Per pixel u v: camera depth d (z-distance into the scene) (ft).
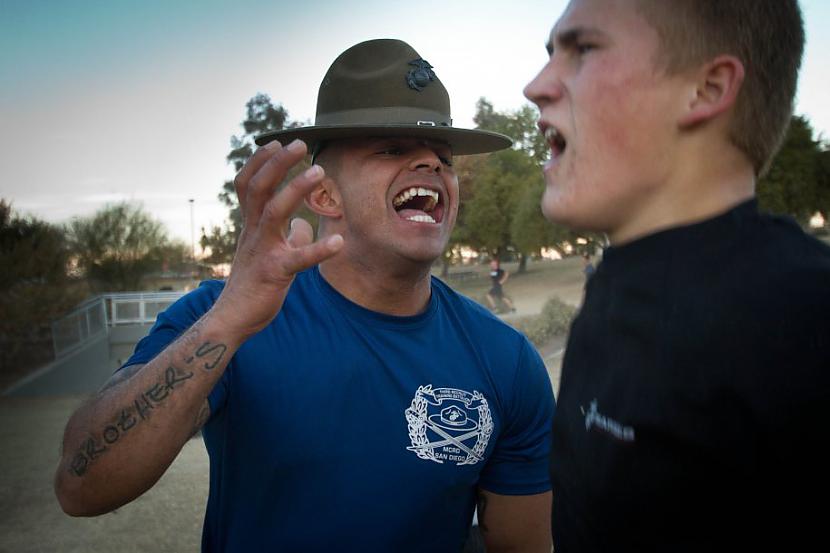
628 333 2.45
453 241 127.65
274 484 5.17
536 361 6.44
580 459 2.60
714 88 2.40
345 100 5.84
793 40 2.47
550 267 128.88
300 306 5.72
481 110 152.66
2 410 39.34
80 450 4.21
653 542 2.31
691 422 2.16
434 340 5.87
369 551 5.21
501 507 6.28
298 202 3.68
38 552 14.94
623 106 2.45
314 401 5.26
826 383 1.95
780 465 2.02
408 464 5.37
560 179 2.67
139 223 117.80
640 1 2.46
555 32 2.77
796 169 63.67
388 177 5.60
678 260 2.37
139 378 4.17
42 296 57.06
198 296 5.68
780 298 2.08
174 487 19.25
